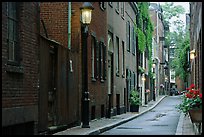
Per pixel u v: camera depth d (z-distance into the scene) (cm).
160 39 8219
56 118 1473
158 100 5869
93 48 2186
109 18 2638
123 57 3192
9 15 1101
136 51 4131
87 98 1708
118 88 2919
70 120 1661
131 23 3700
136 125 2056
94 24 2177
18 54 1144
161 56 8212
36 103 1252
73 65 1727
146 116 2891
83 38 1756
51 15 1862
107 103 2481
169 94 9538
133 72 3825
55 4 1861
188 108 1527
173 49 10031
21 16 1163
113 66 2728
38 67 1278
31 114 1205
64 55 1580
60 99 1513
